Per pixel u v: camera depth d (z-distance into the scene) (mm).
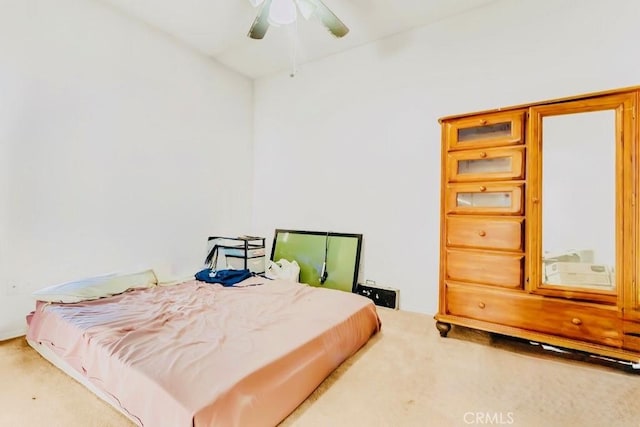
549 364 1870
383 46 3076
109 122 2652
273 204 3947
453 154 2238
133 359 1300
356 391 1568
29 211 2221
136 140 2852
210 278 2703
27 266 2217
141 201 2902
